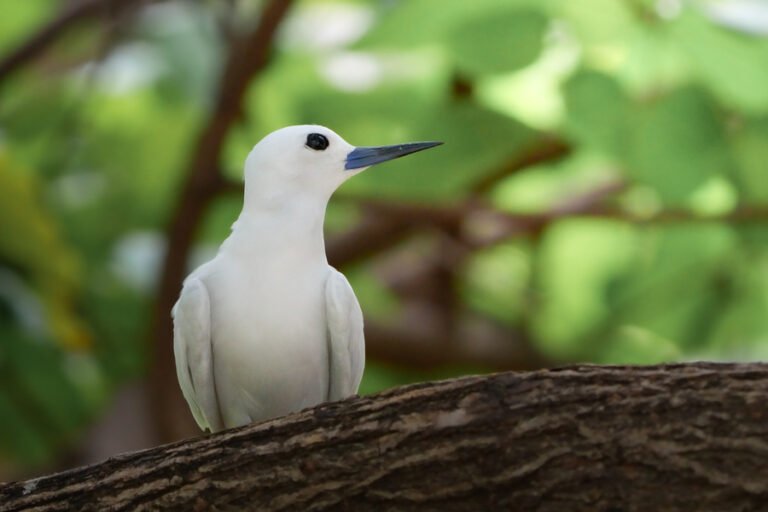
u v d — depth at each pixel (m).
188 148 14.20
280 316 7.71
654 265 15.27
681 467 6.02
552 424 6.15
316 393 7.96
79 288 14.26
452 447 6.23
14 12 16.97
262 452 6.46
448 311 15.93
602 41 12.12
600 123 11.88
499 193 15.18
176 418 12.95
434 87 13.22
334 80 13.52
